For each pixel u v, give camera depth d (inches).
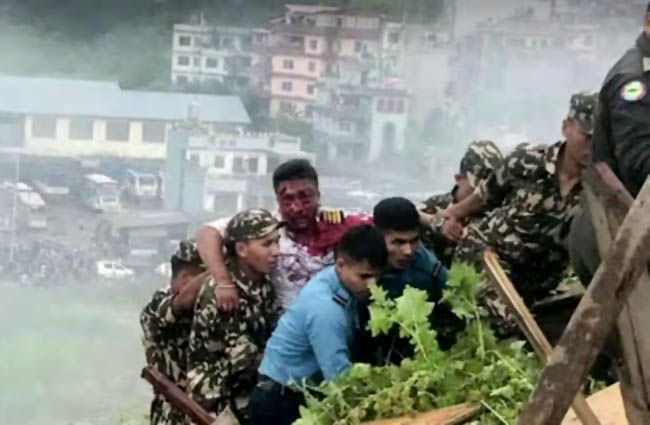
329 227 355.9
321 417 278.8
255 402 314.3
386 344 316.2
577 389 168.2
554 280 339.6
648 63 242.8
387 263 316.2
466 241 338.3
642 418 185.5
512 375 264.8
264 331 354.9
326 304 303.9
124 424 637.3
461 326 327.3
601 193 185.8
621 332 183.9
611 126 243.6
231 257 356.5
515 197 332.5
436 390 268.8
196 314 353.7
